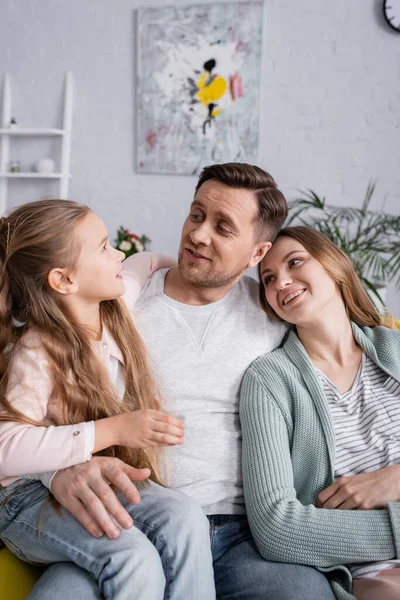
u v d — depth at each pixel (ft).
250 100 12.27
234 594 3.92
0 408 3.74
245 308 4.92
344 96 11.81
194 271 4.69
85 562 3.40
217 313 4.80
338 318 4.67
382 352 4.68
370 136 11.78
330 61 11.79
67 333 4.00
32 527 3.65
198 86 12.53
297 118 12.10
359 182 11.94
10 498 3.80
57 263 4.00
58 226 4.01
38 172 13.51
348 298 4.81
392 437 4.39
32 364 3.84
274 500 4.04
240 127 12.41
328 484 4.34
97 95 13.30
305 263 4.64
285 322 4.98
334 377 4.67
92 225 4.15
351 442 4.42
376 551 3.84
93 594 3.36
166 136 12.89
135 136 13.16
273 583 3.83
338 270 4.70
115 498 3.47
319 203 11.04
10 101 13.88
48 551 3.64
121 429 3.59
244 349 4.68
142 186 13.26
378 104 11.67
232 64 12.27
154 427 3.55
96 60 13.19
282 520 3.96
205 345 4.64
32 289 4.03
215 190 4.66
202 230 4.62
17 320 4.10
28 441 3.52
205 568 3.59
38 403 3.76
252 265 4.89
